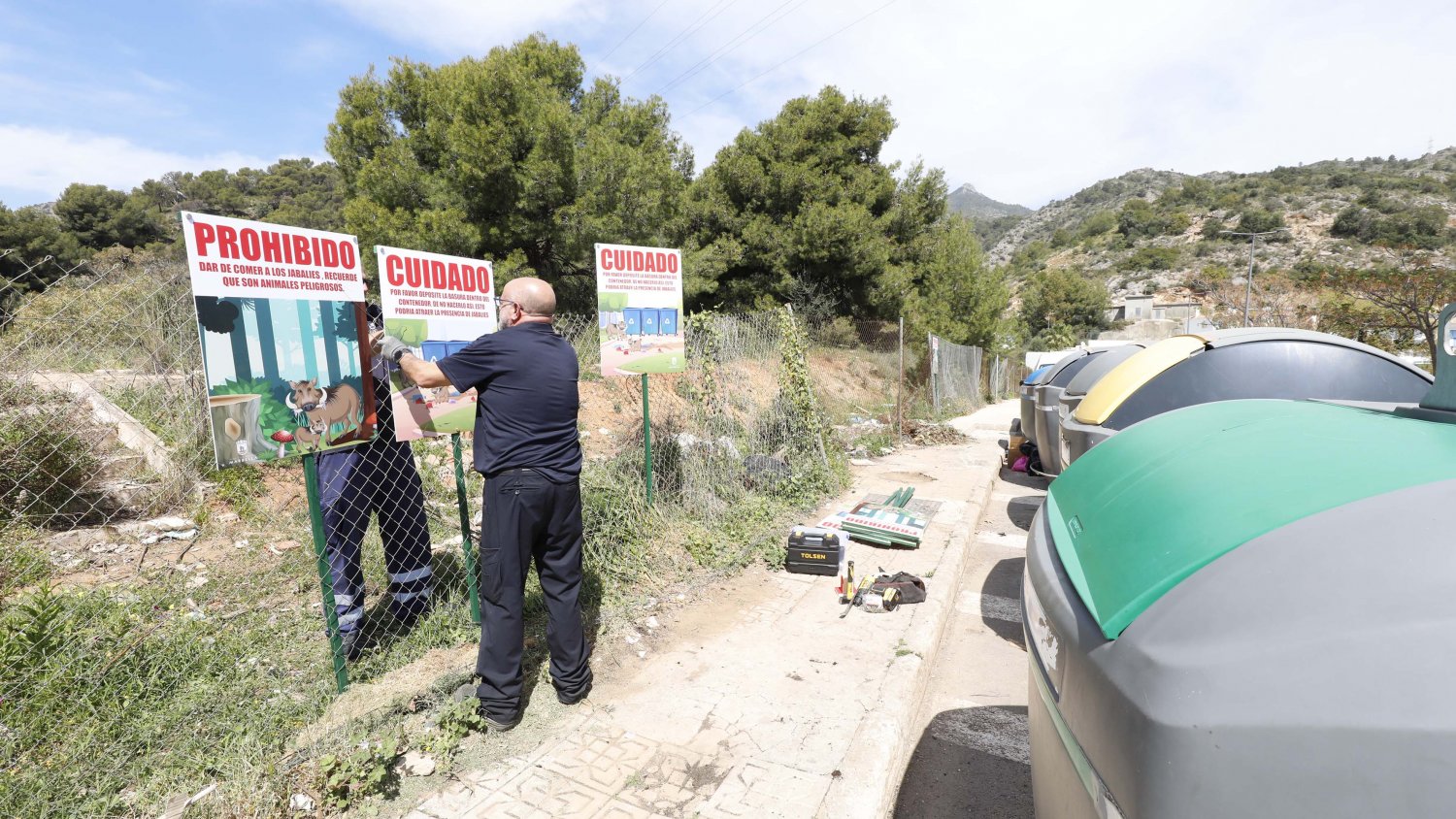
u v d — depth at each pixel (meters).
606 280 4.62
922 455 9.70
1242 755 0.93
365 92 11.86
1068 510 1.75
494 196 11.53
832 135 20.20
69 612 3.31
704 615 3.99
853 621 3.93
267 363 2.57
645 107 16.66
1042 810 1.60
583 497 4.64
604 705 3.02
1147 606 1.17
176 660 3.05
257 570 4.26
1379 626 0.90
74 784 2.33
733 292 19.25
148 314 4.03
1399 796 0.84
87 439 5.05
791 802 2.40
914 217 23.28
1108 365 5.57
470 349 2.69
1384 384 4.03
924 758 2.97
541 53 14.43
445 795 2.44
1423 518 0.99
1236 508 1.23
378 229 10.63
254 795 2.30
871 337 20.33
